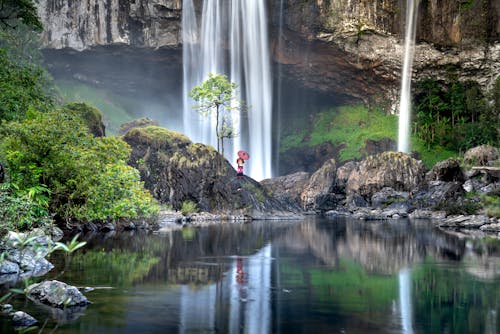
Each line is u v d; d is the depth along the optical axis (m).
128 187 26.55
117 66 76.94
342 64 78.81
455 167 54.41
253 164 76.12
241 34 74.69
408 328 7.79
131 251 16.72
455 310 8.90
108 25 73.25
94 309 8.81
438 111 78.06
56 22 74.19
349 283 11.34
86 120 41.16
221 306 9.09
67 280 11.38
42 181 23.03
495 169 46.03
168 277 11.86
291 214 43.44
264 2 74.94
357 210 50.38
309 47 77.00
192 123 76.12
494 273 12.77
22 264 12.71
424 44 76.75
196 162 40.84
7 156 21.25
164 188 40.06
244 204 41.06
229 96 51.94
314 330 7.65
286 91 82.94
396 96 81.06
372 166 55.62
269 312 8.69
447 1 75.25
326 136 82.50
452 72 77.81
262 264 14.10
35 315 8.40
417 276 12.32
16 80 32.88
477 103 73.62
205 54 74.19
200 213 39.00
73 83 77.75
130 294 10.00
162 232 25.00
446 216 39.53
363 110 83.25
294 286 10.93
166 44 73.62
